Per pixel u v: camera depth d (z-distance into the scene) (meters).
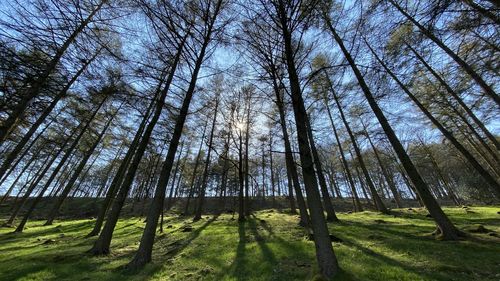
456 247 7.48
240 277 6.44
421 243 8.19
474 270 5.68
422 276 5.44
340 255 7.39
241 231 13.36
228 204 46.38
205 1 8.66
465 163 33.75
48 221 23.94
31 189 25.39
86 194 53.62
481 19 5.49
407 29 6.66
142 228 18.02
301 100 7.29
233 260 8.00
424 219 15.30
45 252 10.26
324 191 16.23
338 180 47.47
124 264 8.17
